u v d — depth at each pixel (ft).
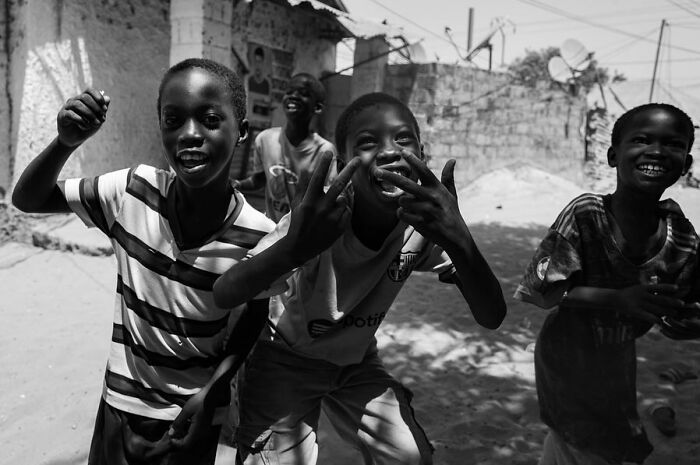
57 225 25.64
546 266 7.68
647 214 7.54
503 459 10.68
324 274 6.98
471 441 11.32
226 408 6.89
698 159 61.72
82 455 10.89
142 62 27.96
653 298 7.10
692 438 11.33
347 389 7.76
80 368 14.52
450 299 20.38
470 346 16.44
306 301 7.20
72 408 12.51
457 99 50.03
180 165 6.08
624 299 7.24
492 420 12.17
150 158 28.63
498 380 14.20
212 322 6.66
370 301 7.38
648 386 13.66
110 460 6.64
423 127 49.52
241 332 6.95
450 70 49.37
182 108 5.98
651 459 10.65
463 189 50.47
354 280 7.10
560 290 7.72
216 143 6.09
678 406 12.67
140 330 6.59
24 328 17.17
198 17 25.20
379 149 6.40
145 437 6.63
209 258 6.54
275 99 37.01
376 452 7.43
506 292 21.34
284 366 7.61
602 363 7.92
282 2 34.01
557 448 8.32
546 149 55.16
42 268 22.52
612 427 8.02
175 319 6.56
